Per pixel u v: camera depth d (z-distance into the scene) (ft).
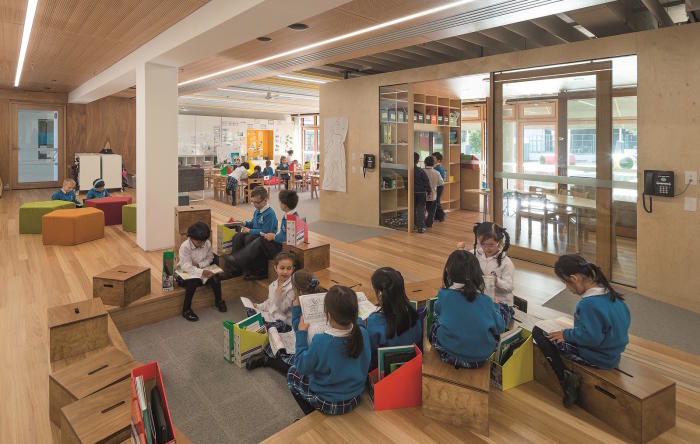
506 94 18.30
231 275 14.20
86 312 9.76
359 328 7.25
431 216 25.59
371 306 10.14
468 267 7.43
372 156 24.82
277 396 8.87
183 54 16.40
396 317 8.25
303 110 56.90
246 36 14.06
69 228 18.60
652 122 13.73
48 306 12.03
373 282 8.43
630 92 14.46
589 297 7.34
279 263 11.01
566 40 19.04
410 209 23.81
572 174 16.33
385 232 23.91
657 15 15.02
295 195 14.14
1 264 15.80
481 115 37.19
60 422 7.21
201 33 13.83
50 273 14.84
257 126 58.18
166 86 18.13
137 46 18.48
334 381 7.29
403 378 7.59
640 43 13.92
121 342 10.11
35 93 37.27
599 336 7.14
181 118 51.29
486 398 6.84
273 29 13.29
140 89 18.13
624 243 15.08
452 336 7.37
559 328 8.41
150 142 17.72
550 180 17.06
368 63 26.91
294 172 45.32
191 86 31.09
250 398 8.78
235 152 56.24
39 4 13.94
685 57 12.93
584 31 19.92
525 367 8.40
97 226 19.98
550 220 17.25
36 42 18.71
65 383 7.42
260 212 14.93
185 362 10.16
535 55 16.98
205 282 13.00
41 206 21.06
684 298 13.20
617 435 6.93
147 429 5.43
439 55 24.59
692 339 10.94
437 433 6.98
